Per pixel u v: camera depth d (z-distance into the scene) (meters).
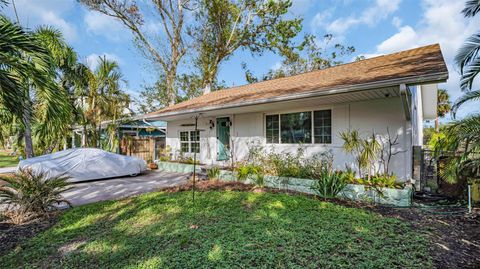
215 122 11.26
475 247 3.35
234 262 2.98
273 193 6.52
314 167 7.25
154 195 6.46
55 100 5.13
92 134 12.71
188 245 3.51
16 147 17.22
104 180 8.95
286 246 3.38
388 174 6.54
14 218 4.68
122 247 3.51
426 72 4.69
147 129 16.08
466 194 5.54
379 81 5.11
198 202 5.66
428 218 4.54
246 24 18.53
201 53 19.52
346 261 2.96
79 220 4.70
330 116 7.72
